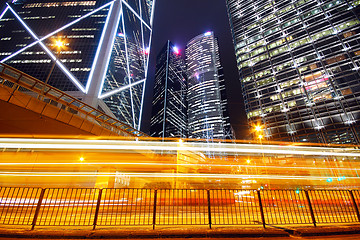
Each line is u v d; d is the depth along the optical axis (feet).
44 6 405.59
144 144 123.75
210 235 22.77
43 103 75.56
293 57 238.07
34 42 355.56
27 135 91.45
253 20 296.71
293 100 219.00
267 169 174.60
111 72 374.63
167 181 109.70
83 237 21.70
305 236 23.35
